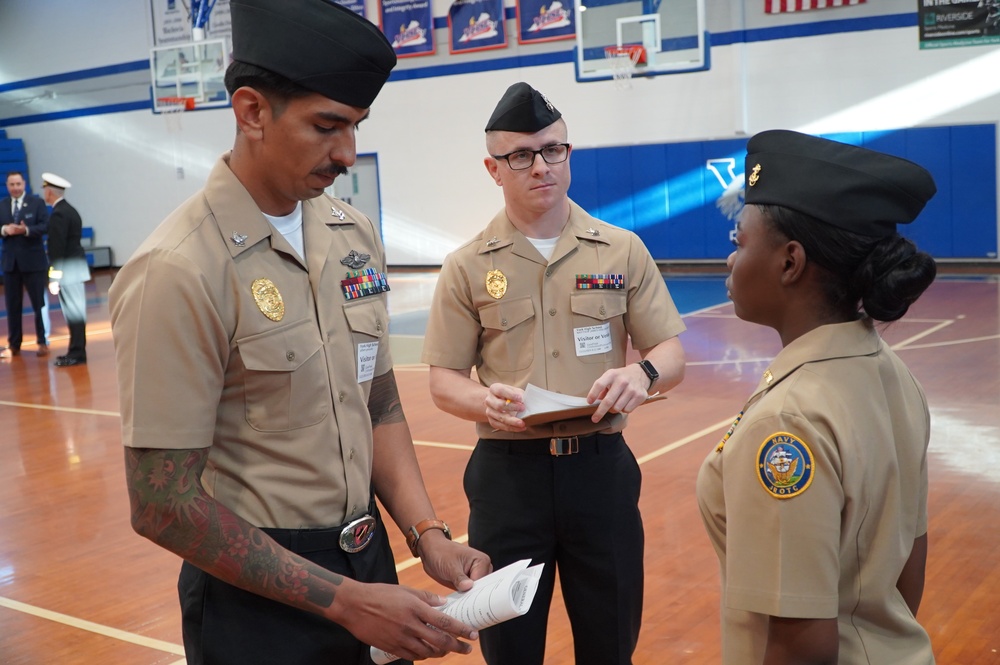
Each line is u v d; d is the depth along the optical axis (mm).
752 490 1163
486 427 2299
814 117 12398
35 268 9734
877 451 1191
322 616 1422
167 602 3568
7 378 8461
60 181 8930
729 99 12773
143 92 17547
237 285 1411
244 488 1453
